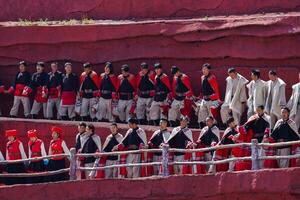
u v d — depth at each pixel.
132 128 102.31
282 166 97.44
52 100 113.88
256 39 109.06
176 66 112.44
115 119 111.12
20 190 100.94
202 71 110.31
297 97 102.56
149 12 118.44
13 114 115.81
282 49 108.00
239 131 98.88
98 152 101.38
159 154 101.50
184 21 112.12
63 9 121.88
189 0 116.81
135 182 99.00
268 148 97.38
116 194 99.25
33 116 114.88
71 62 116.19
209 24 110.94
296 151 97.25
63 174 103.81
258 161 95.75
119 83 110.81
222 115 106.44
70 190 99.94
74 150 100.06
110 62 114.56
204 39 110.94
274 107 102.88
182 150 97.44
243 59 109.62
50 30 116.81
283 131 98.00
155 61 113.31
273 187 94.81
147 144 102.12
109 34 114.69
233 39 110.06
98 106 111.31
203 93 107.44
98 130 108.56
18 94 115.00
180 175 98.00
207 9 116.00
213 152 99.06
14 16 123.44
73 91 112.94
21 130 112.25
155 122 109.38
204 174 97.50
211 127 100.50
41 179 103.75
